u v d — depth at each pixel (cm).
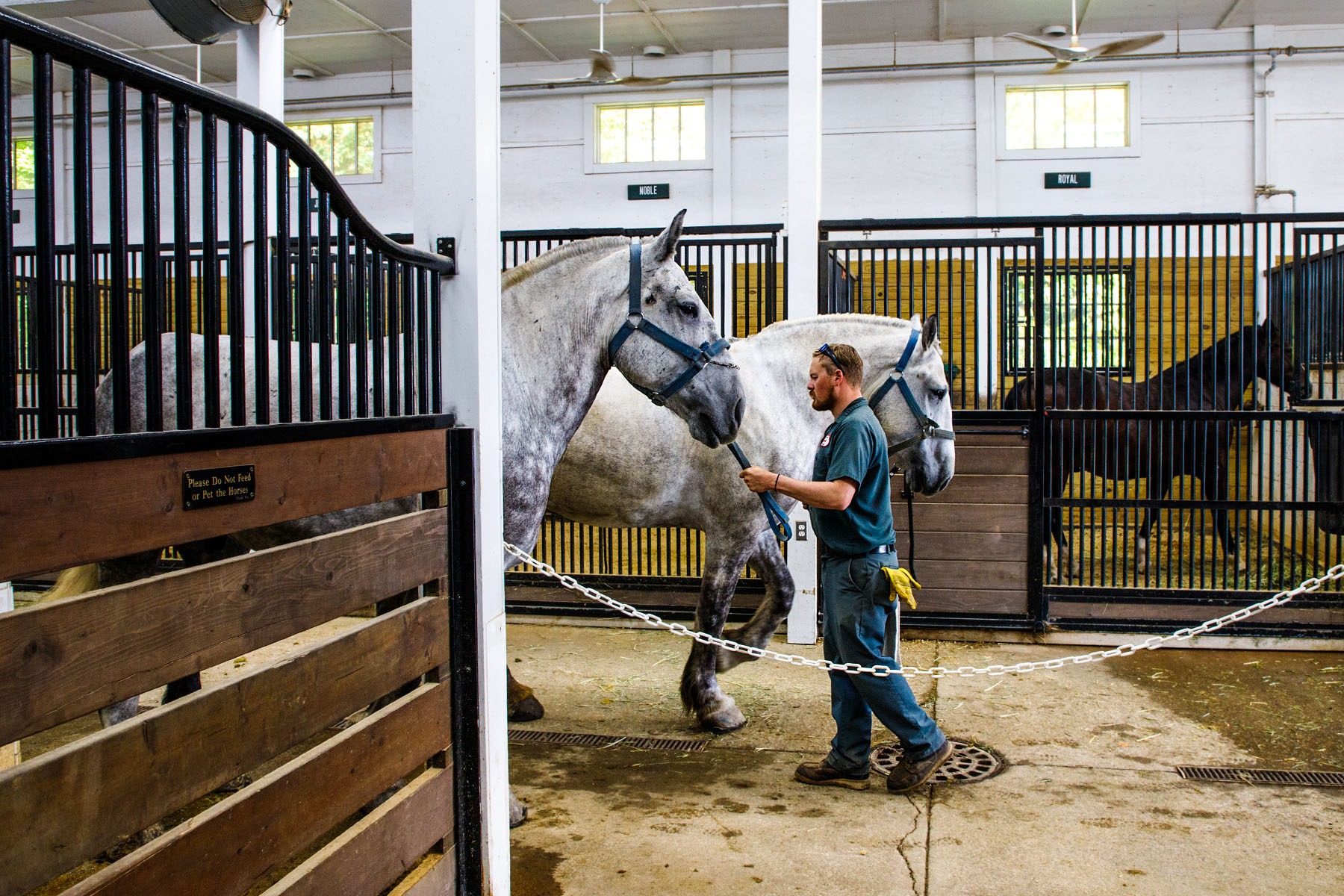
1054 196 902
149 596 121
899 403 368
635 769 324
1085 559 619
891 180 930
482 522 209
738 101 966
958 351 761
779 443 359
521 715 373
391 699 201
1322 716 375
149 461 124
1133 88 888
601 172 986
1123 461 584
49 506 110
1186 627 474
